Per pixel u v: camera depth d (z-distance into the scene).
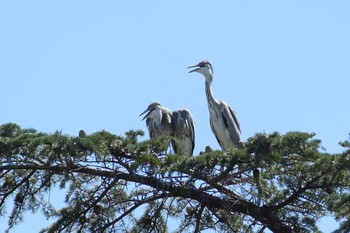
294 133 15.70
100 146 15.90
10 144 15.79
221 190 16.39
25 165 16.30
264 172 16.33
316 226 16.30
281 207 16.28
